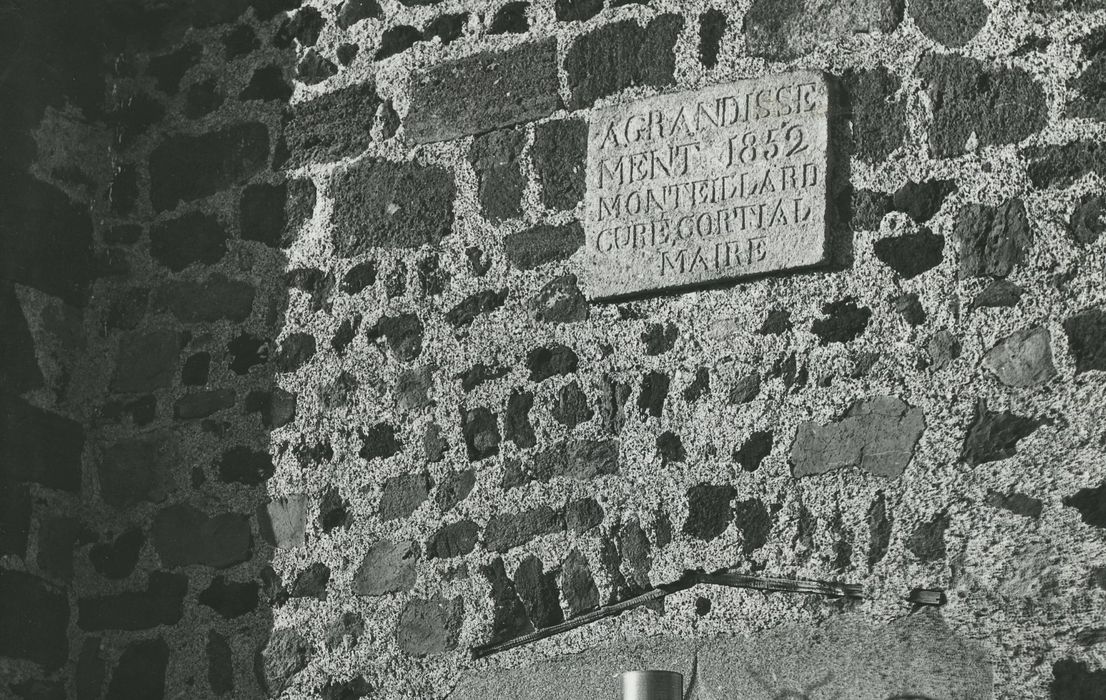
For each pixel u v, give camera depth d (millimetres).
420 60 5551
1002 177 4715
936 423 4613
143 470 5609
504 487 5070
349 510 5273
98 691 5461
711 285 4957
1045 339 4559
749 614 4680
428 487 5176
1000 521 4488
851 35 4980
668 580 4797
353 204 5535
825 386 4762
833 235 4852
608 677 4801
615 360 5031
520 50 5398
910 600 4523
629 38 5258
